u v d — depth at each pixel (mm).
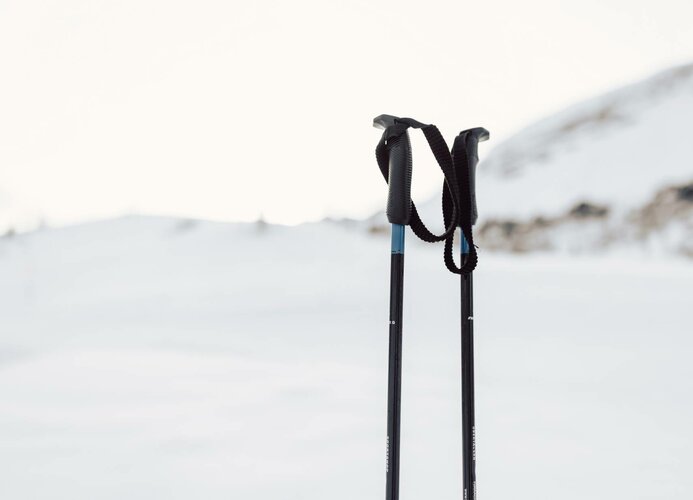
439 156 1581
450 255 1622
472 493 1710
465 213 1672
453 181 1582
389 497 1608
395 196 1603
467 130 1711
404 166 1604
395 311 1628
